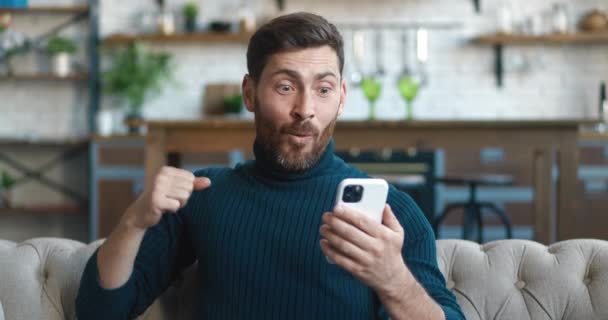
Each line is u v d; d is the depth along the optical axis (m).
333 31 1.36
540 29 5.56
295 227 1.38
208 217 1.44
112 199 5.07
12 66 5.54
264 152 1.41
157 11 5.60
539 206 3.96
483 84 5.60
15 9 5.45
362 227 1.11
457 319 1.27
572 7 5.56
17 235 5.71
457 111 5.61
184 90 5.66
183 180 1.26
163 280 1.47
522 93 5.60
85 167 5.69
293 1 5.61
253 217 1.41
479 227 4.15
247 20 5.41
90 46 5.58
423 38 5.32
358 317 1.36
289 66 1.32
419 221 1.41
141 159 5.08
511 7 5.57
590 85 5.59
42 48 5.61
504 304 1.57
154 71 5.29
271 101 1.34
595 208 4.98
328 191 1.40
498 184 4.05
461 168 4.95
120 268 1.32
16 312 1.54
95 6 5.54
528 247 1.63
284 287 1.36
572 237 3.81
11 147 5.70
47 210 5.33
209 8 5.63
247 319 1.38
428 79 5.59
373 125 3.78
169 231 1.47
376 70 5.59
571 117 5.59
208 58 5.67
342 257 1.12
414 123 3.75
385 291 1.15
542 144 3.79
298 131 1.34
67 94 5.70
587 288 1.55
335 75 1.35
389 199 1.43
